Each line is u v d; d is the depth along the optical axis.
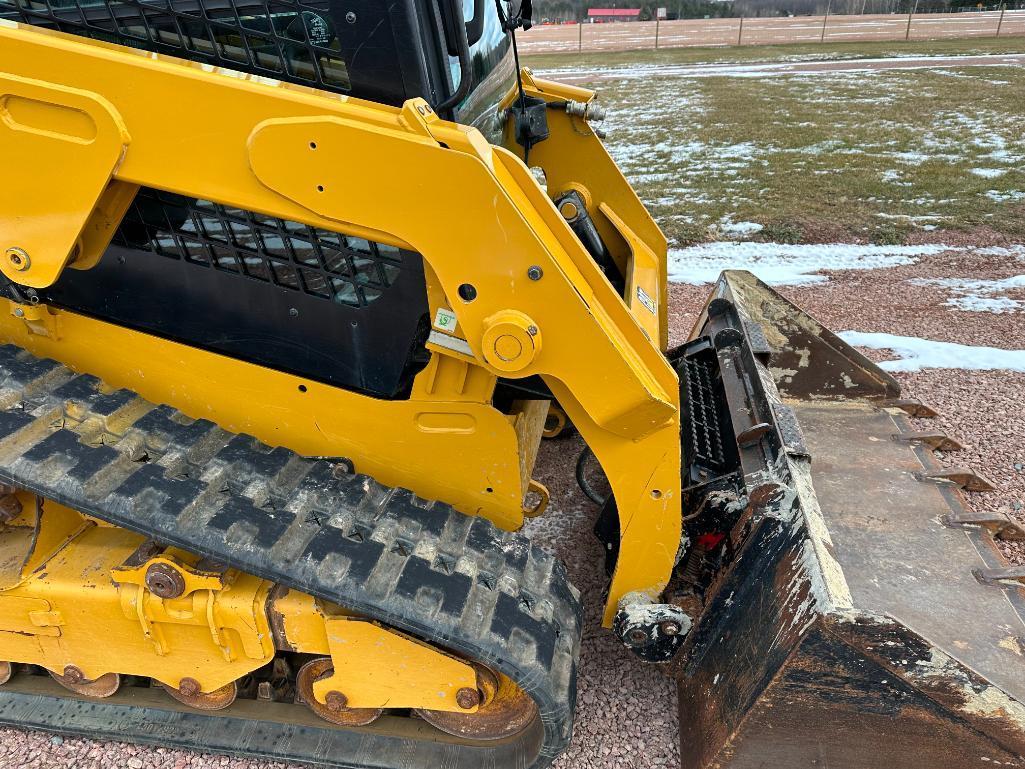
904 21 36.31
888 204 9.24
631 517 2.32
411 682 2.31
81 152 1.95
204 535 2.05
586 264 2.03
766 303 3.93
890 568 2.73
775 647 2.08
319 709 2.55
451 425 2.28
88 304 2.39
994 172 10.31
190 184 1.96
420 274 2.11
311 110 1.83
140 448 2.23
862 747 2.14
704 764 2.25
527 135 3.02
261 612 2.26
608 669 2.87
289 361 2.34
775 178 10.48
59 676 2.59
